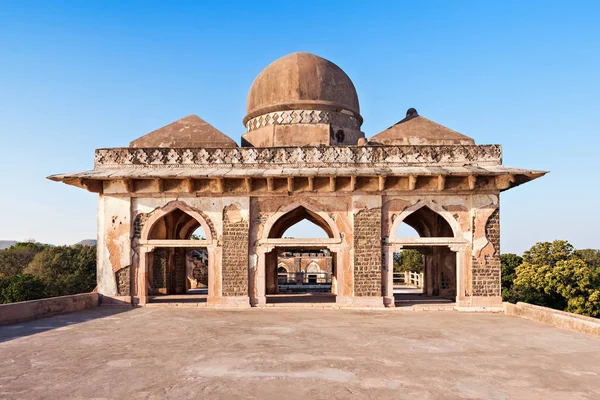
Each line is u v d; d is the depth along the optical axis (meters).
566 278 22.80
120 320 9.39
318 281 28.12
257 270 11.30
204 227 11.37
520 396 4.69
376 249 11.12
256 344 7.08
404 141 12.19
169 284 15.48
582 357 6.38
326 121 13.30
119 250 11.44
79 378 5.23
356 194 11.24
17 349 6.72
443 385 5.03
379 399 4.56
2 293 23.03
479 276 11.03
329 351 6.62
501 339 7.60
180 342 7.22
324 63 13.99
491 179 11.12
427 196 11.23
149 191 11.47
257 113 13.72
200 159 11.62
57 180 10.98
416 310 10.99
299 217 14.02
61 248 33.78
